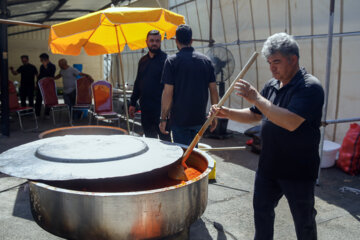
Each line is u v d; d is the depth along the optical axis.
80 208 1.49
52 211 1.56
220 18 7.23
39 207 1.62
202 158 2.26
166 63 2.90
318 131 1.77
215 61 6.13
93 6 11.78
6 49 6.00
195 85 2.88
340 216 3.02
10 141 5.82
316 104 1.64
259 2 6.19
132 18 3.42
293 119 1.62
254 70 6.55
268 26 6.09
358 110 4.74
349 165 4.22
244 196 3.47
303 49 5.49
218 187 3.73
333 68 5.02
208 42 7.29
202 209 1.86
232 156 5.07
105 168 1.69
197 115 2.94
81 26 3.46
